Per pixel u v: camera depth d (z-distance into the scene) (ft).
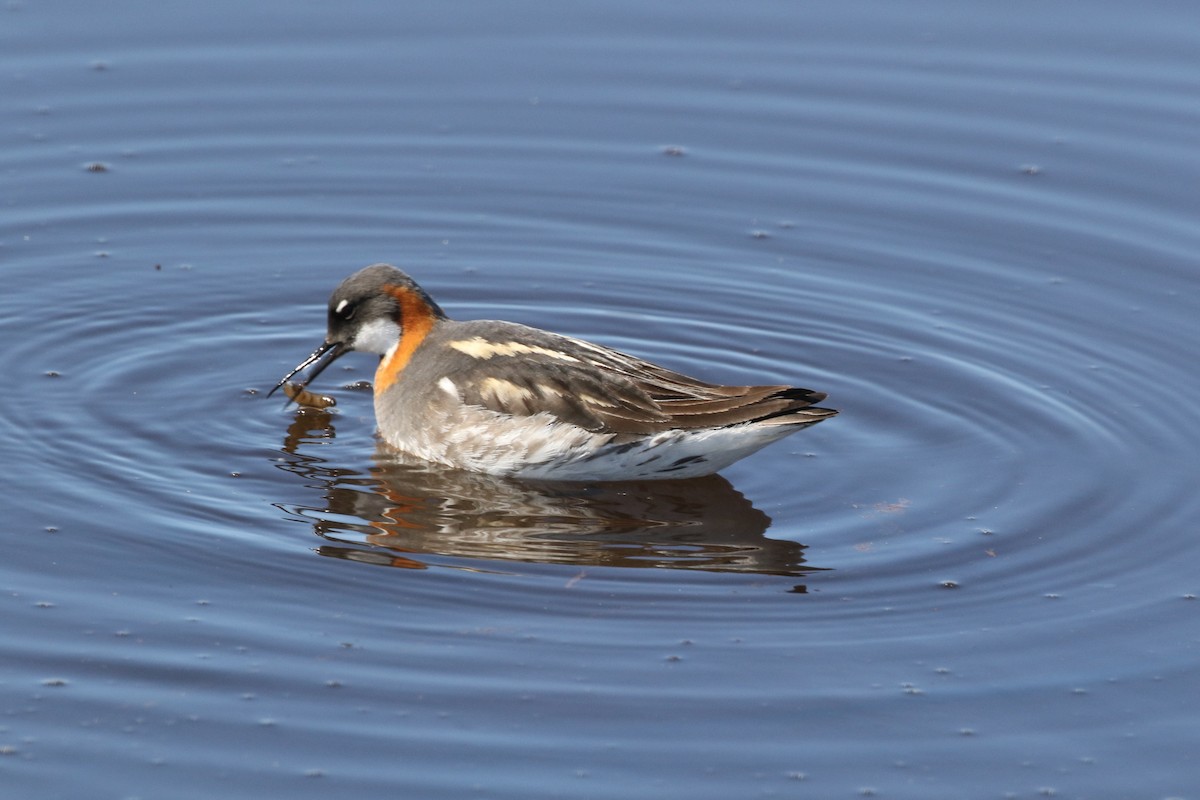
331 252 57.72
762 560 40.42
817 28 69.62
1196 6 69.82
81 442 45.14
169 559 39.60
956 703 34.99
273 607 37.81
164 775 32.32
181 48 67.72
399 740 33.40
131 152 62.03
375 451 46.24
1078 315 53.78
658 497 43.75
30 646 36.01
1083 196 59.93
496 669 35.68
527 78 66.80
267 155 62.44
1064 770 33.09
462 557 40.22
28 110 63.67
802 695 35.09
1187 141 62.23
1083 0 70.59
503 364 44.73
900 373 50.80
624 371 44.24
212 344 51.85
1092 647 37.01
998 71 66.64
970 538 41.57
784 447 46.65
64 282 54.65
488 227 59.36
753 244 58.39
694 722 34.14
